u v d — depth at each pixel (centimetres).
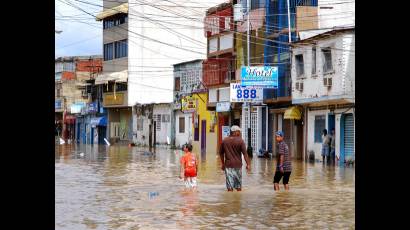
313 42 4322
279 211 1747
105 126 8956
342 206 1859
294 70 4606
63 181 2680
